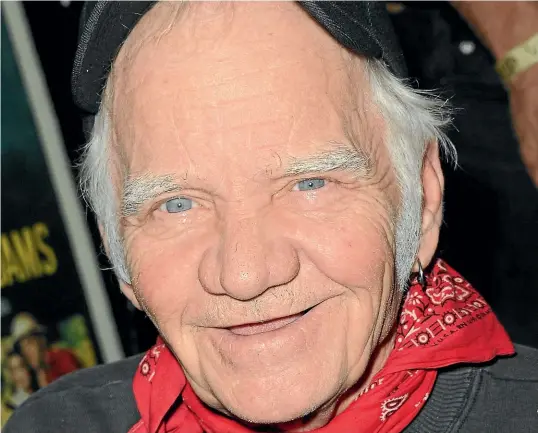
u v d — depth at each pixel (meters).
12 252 2.47
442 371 1.34
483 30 1.53
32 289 2.49
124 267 1.32
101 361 2.57
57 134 2.51
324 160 1.07
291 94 1.06
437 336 1.30
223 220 1.08
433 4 2.16
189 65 1.06
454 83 2.19
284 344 1.12
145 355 1.54
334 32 1.07
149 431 1.41
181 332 1.18
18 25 2.45
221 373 1.15
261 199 1.07
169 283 1.15
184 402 1.44
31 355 2.47
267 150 1.05
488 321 1.35
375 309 1.15
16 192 2.48
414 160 1.23
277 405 1.12
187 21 1.08
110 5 1.14
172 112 1.07
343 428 1.29
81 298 2.55
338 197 1.13
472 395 1.32
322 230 1.11
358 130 1.12
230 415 1.28
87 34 1.17
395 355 1.30
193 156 1.06
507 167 2.21
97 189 1.31
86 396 1.56
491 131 2.20
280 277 1.07
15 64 2.46
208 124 1.05
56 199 2.52
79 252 2.55
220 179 1.06
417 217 1.24
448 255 2.31
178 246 1.14
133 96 1.11
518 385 1.32
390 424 1.29
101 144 1.26
